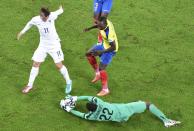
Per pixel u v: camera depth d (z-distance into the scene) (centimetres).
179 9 4781
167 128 3061
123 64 3788
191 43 4188
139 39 4188
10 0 4625
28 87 3281
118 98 3347
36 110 3133
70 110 3086
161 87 3522
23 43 3953
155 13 4656
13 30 4125
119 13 4588
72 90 3384
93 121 3067
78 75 3594
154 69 3753
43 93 3316
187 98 3406
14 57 3734
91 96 3112
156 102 3338
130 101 3325
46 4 4625
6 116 3048
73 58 3822
